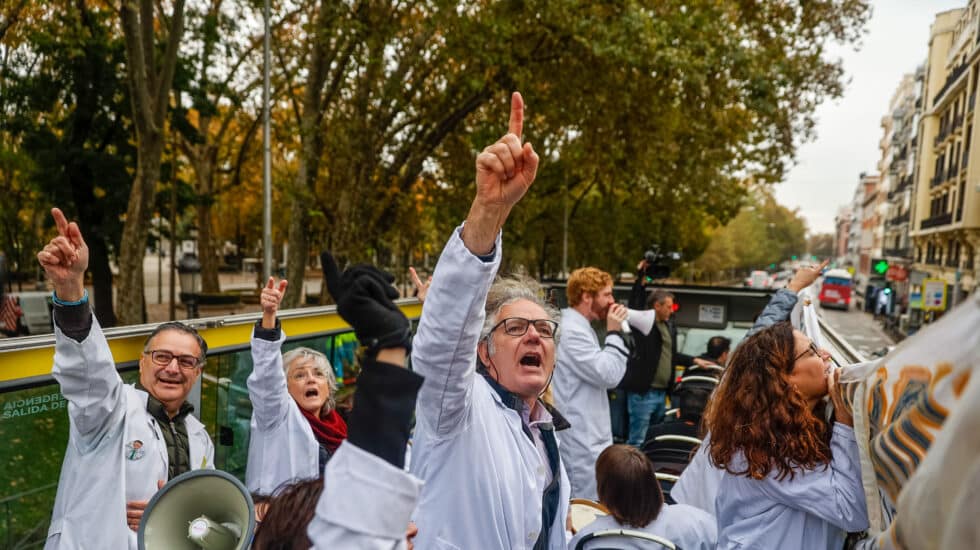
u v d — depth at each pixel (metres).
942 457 0.76
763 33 16.98
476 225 1.40
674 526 2.62
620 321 3.95
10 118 15.98
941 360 0.97
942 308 27.62
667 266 5.75
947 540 0.74
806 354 2.01
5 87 15.71
